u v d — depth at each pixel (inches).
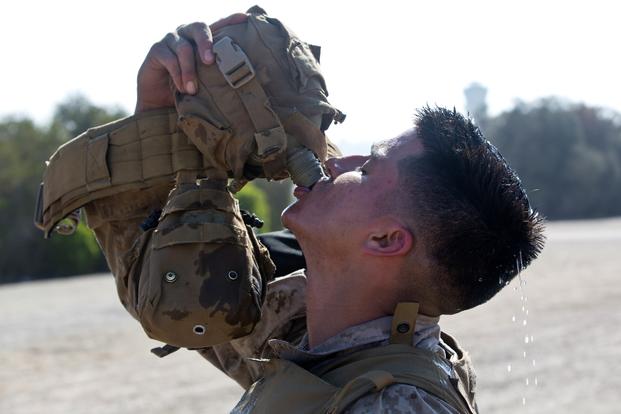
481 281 70.0
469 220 68.4
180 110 78.7
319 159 81.6
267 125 77.0
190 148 81.4
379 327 70.4
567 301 619.5
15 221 1274.6
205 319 73.9
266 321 87.4
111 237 86.5
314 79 82.7
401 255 69.7
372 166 72.7
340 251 72.2
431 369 66.8
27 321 631.8
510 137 2778.1
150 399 368.5
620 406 328.8
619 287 695.1
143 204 84.4
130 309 86.3
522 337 475.5
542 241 74.8
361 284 71.5
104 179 83.3
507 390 360.5
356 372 67.5
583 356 418.9
